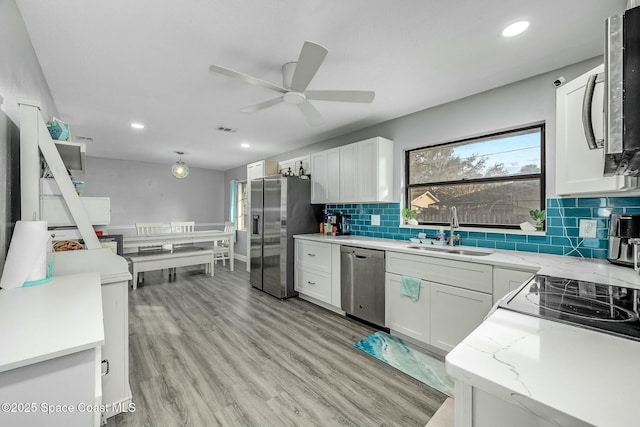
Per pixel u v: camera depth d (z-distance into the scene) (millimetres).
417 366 2113
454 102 2777
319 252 3428
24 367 694
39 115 1527
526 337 684
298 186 3953
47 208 1655
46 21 1630
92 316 915
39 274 1256
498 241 2514
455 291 2148
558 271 1557
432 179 3113
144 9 1545
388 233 3408
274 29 1719
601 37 1769
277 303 3574
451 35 1768
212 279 4770
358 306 2916
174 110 3072
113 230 5984
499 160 2617
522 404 461
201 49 1931
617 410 416
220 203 7547
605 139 694
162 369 2049
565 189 1609
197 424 1532
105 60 2061
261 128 3758
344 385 1880
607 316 832
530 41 1820
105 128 3732
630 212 1845
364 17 1604
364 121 3436
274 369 2059
